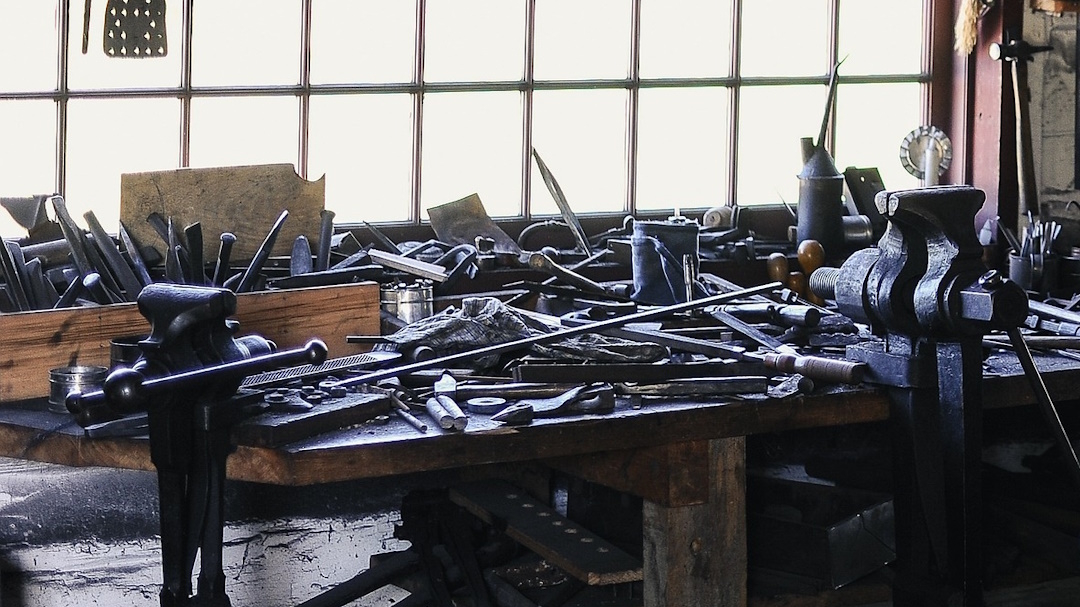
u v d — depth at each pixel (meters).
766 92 4.07
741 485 2.60
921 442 2.62
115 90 3.39
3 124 3.30
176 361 2.20
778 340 2.97
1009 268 3.80
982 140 4.10
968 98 4.12
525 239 3.74
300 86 3.57
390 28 3.65
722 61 4.02
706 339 2.98
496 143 3.80
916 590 2.65
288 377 2.46
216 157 3.52
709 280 3.46
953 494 2.61
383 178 3.70
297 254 3.23
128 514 3.22
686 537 2.56
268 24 3.53
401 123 3.69
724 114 4.04
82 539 3.20
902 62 4.20
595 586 2.80
